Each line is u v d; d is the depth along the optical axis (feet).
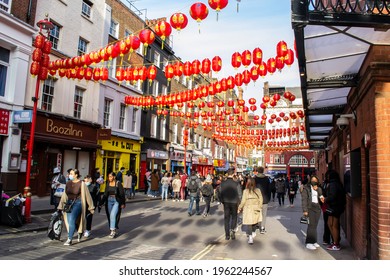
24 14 44.24
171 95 44.73
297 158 164.35
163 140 88.12
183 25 20.84
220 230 29.71
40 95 47.88
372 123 15.60
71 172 22.90
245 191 24.52
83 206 22.53
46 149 48.24
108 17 64.44
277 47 23.71
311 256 20.22
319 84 19.88
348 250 22.25
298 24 12.51
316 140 53.98
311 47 15.64
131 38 24.23
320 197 23.17
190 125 81.51
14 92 42.34
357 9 14.48
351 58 17.19
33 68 30.89
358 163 20.76
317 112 28.60
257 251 21.34
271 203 64.64
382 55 15.01
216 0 17.90
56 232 22.39
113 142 66.08
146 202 55.93
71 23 54.13
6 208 26.63
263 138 82.12
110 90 65.82
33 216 32.55
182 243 23.40
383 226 14.21
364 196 18.71
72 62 29.50
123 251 20.35
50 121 48.85
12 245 20.99
